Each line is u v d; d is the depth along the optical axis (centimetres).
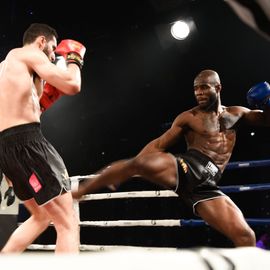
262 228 532
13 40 695
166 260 40
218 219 251
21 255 37
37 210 230
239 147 694
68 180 216
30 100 221
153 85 779
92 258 37
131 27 678
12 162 213
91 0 654
